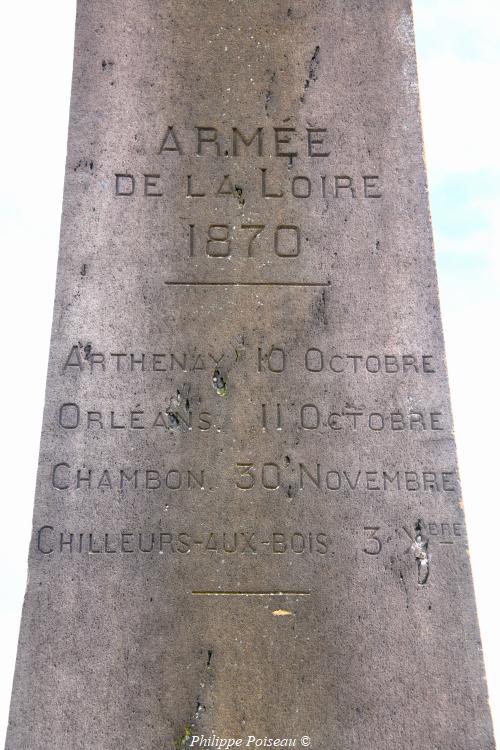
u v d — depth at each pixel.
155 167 2.57
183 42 2.63
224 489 2.44
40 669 2.36
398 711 2.37
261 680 2.37
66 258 2.52
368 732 2.36
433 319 2.54
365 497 2.45
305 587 2.41
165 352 2.49
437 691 2.38
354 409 2.49
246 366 2.50
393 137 2.62
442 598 2.42
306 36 2.65
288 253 2.55
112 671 2.37
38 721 2.34
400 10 2.67
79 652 2.37
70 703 2.35
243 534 2.43
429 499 2.46
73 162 2.56
